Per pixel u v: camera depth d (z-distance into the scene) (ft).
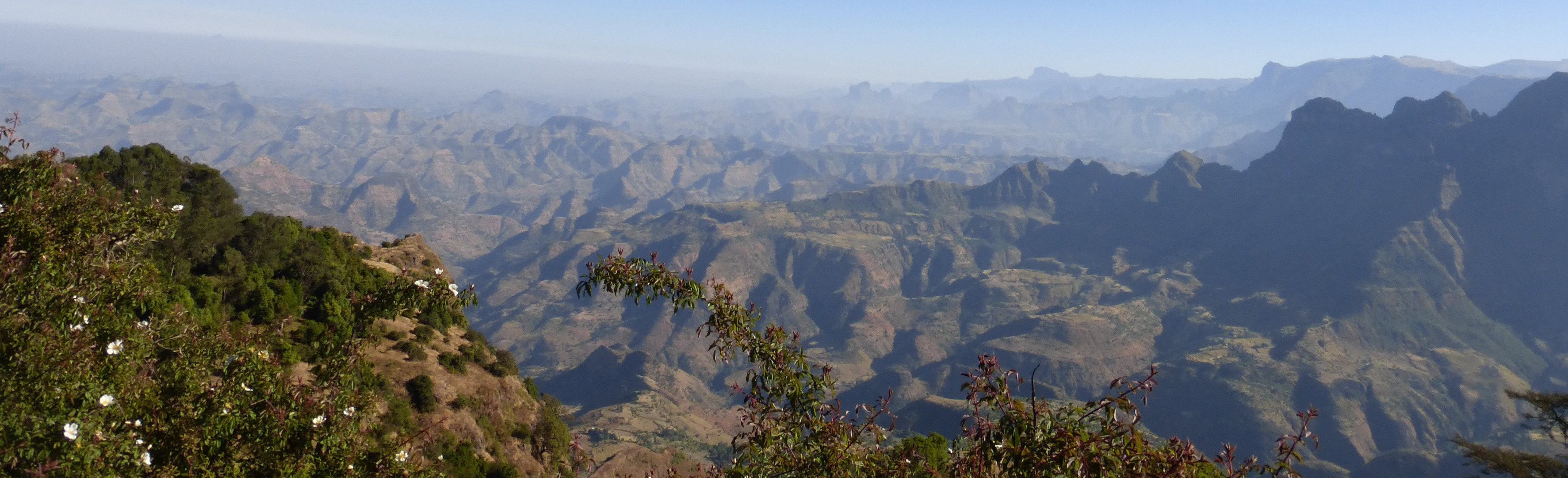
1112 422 27.50
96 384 35.55
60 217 43.93
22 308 37.93
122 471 33.81
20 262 38.58
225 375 40.78
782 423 38.22
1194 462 27.07
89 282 42.34
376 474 42.29
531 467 193.36
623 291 37.99
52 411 33.53
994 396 30.12
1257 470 26.58
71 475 32.55
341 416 41.88
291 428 38.88
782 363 38.45
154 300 48.88
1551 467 124.67
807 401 38.01
